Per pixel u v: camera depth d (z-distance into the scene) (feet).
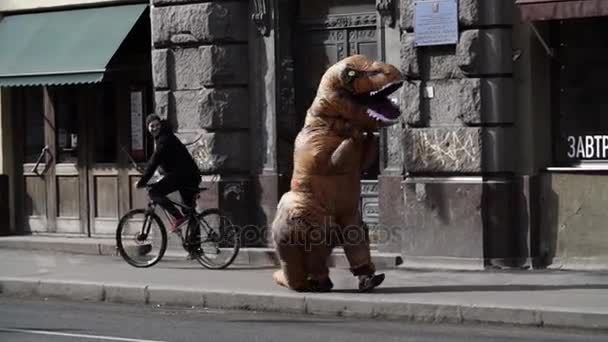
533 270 57.72
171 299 53.52
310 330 45.42
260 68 64.54
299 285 52.03
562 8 53.78
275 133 64.13
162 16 65.77
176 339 42.83
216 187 64.34
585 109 57.77
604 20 57.00
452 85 58.44
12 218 74.84
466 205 58.18
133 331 44.96
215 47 64.13
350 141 50.08
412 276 56.65
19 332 44.60
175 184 60.70
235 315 50.37
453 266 58.65
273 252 61.93
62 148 73.36
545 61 58.49
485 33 57.82
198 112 64.95
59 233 73.41
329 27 64.08
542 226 58.44
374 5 62.75
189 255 61.62
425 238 59.47
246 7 64.59
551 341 42.42
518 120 58.54
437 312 47.83
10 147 74.74
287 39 64.49
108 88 71.31
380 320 48.60
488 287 52.31
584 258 57.52
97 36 68.23
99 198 71.92
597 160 57.62
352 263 51.60
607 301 47.78
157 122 60.59
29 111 74.59
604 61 57.16
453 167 58.59
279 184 64.18
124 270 60.75
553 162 58.75
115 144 71.10
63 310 51.98
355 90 49.85
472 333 44.52
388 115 49.73
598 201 57.00
